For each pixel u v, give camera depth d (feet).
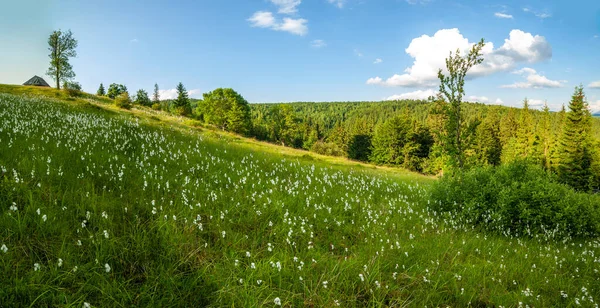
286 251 18.38
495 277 20.10
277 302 12.26
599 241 36.65
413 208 37.50
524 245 29.68
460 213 36.68
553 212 36.35
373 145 279.28
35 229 15.26
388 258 19.98
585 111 170.40
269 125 329.93
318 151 222.89
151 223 18.57
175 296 13.07
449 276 18.81
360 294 15.66
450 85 42.88
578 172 163.12
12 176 19.84
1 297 10.95
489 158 236.63
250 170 38.19
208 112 268.62
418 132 244.63
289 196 29.53
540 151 205.26
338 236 23.59
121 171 25.63
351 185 42.55
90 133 42.65
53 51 223.71
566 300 18.40
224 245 18.39
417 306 14.93
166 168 31.71
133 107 175.32
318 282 15.80
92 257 14.33
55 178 21.67
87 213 16.94
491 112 288.30
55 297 11.66
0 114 48.75
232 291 13.67
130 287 13.38
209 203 23.98
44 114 59.67
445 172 44.83
